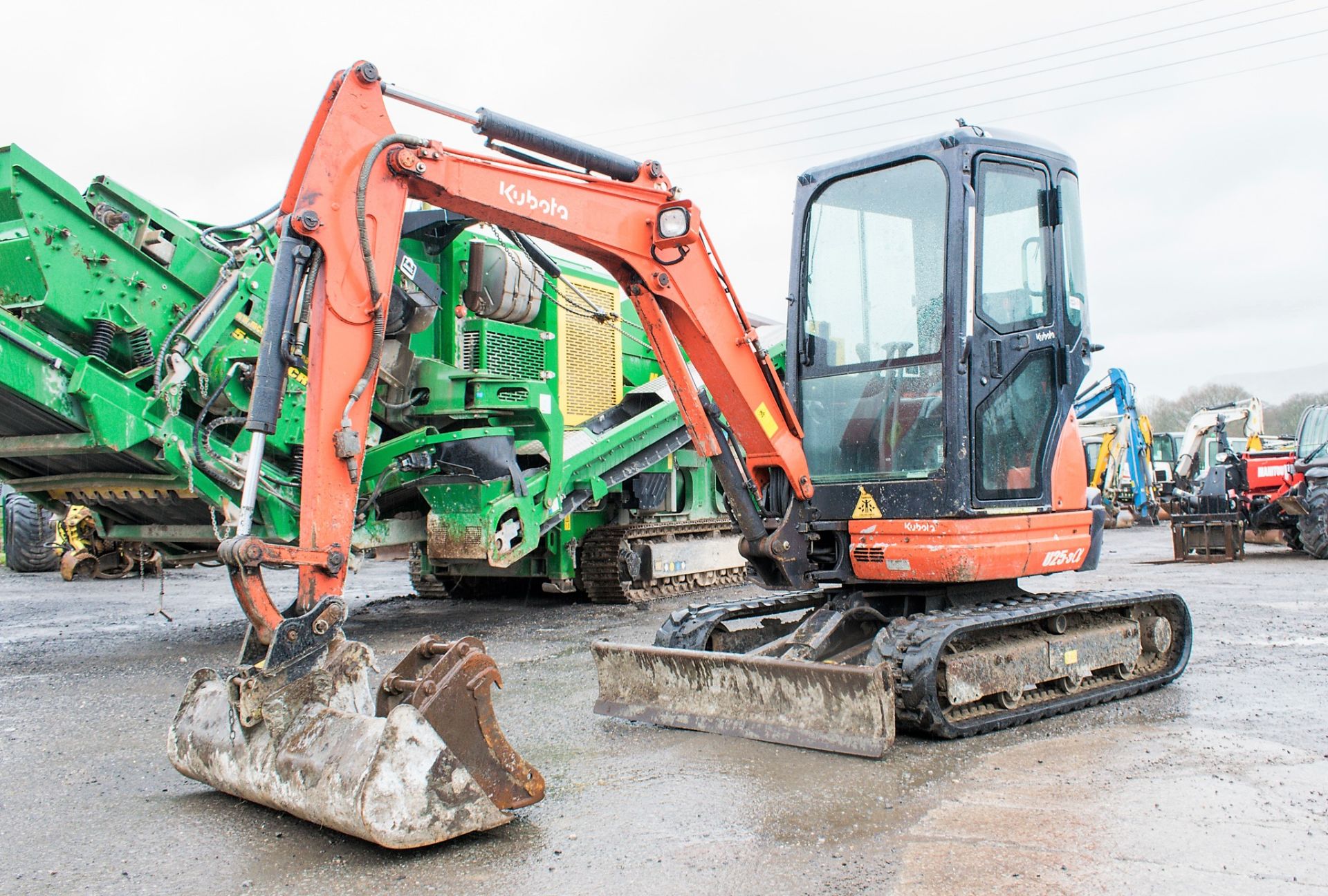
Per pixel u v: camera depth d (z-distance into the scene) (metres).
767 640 6.44
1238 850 3.45
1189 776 4.29
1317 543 13.92
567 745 4.92
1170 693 5.97
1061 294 5.94
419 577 10.98
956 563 5.22
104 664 7.38
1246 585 11.20
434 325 8.97
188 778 4.37
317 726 3.76
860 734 4.60
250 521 3.90
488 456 8.45
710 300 5.38
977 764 4.52
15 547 14.43
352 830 3.45
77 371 6.43
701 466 11.74
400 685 3.87
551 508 9.10
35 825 3.90
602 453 9.67
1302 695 5.88
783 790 4.18
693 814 3.90
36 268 6.50
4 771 4.64
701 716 5.16
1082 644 5.70
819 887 3.20
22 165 6.38
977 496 5.41
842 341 5.88
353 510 4.13
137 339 7.00
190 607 10.85
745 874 3.32
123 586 13.10
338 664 3.94
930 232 5.55
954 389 5.32
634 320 12.02
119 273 6.90
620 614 9.77
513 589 11.43
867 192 5.84
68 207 6.64
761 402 5.54
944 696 4.96
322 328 4.09
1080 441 6.18
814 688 4.77
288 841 3.69
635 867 3.40
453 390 8.62
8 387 6.23
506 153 4.89
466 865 3.44
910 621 5.17
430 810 3.48
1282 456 15.53
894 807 3.95
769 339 11.15
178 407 6.83
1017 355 5.65
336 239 4.16
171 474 6.99
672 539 11.10
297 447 7.68
